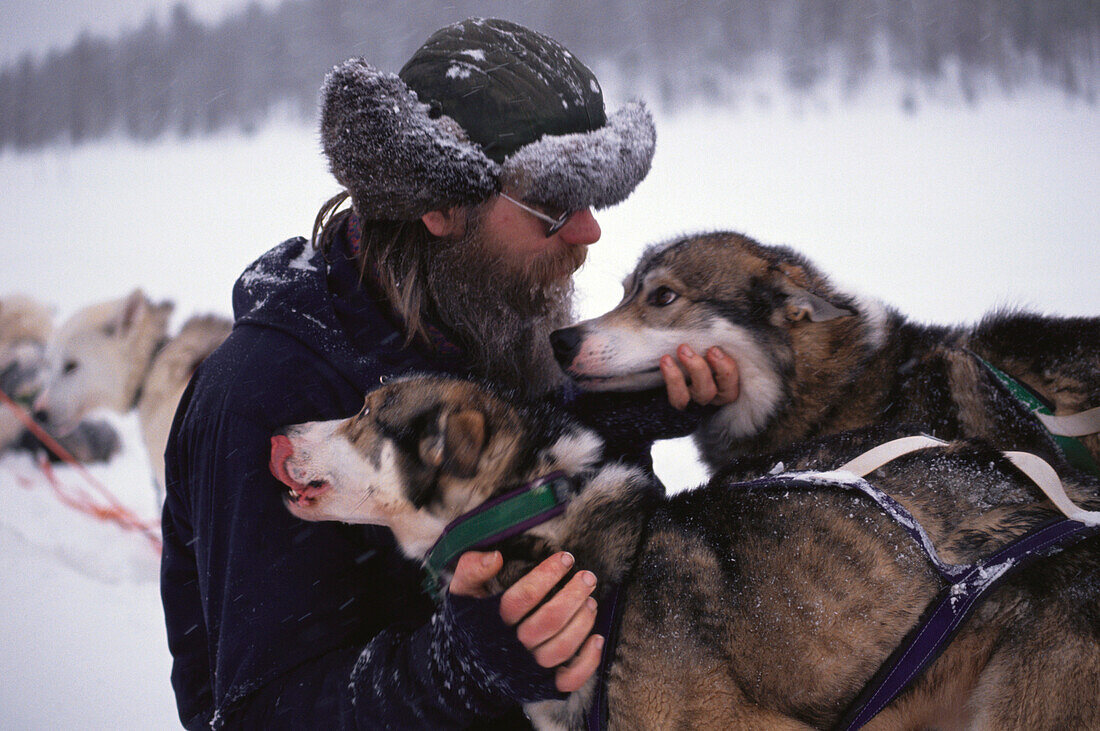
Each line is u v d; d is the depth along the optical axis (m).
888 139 13.13
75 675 3.65
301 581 1.67
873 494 1.78
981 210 8.94
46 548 4.76
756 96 17.34
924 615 1.70
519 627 1.42
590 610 1.49
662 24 20.36
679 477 4.20
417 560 1.86
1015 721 1.76
